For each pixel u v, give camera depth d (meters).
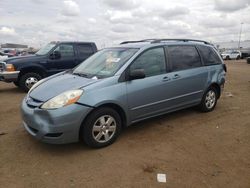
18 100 7.92
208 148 4.27
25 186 3.21
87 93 3.96
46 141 3.86
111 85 4.21
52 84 4.44
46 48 10.07
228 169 3.60
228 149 4.23
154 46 4.98
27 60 9.09
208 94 6.17
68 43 9.99
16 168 3.62
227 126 5.30
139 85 4.55
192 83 5.57
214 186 3.21
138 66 4.61
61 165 3.71
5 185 3.23
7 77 8.86
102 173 3.50
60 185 3.23
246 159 3.89
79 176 3.43
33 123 3.93
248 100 7.70
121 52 4.93
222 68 6.43
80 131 4.06
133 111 4.55
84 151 4.14
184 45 5.62
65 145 4.34
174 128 5.16
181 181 3.31
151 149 4.21
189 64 5.60
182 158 3.91
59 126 3.75
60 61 9.70
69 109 3.79
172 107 5.27
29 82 9.24
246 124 5.43
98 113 4.08
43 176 3.43
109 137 4.31
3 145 4.34
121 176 3.43
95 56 5.45
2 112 6.42
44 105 3.84
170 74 5.10
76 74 4.91
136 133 4.89
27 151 4.13
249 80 13.10
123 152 4.11
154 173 3.49
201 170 3.57
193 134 4.87
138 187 3.19
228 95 8.48
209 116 5.96
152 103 4.82
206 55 6.08
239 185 3.23
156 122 5.50
